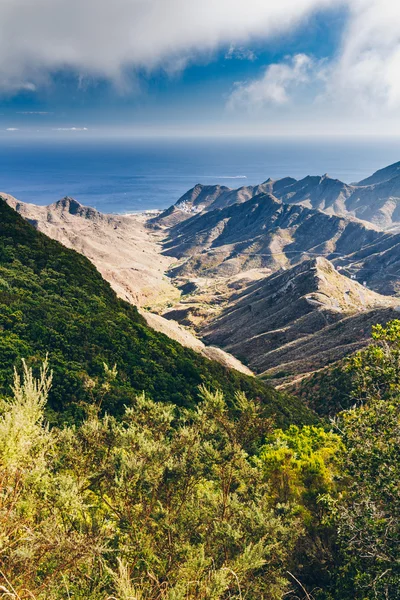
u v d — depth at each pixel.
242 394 11.89
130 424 11.77
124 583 5.93
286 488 15.23
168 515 9.38
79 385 27.78
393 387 13.41
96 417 12.02
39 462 6.58
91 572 6.98
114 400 27.88
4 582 5.48
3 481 5.96
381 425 13.00
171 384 34.12
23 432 6.15
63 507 7.25
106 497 10.63
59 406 26.27
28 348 30.16
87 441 10.45
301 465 15.87
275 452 16.55
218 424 11.74
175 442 11.01
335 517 12.83
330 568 13.70
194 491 11.12
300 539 13.68
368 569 11.49
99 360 32.53
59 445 10.11
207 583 6.84
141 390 31.67
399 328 14.03
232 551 9.50
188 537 9.12
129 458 10.01
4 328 31.88
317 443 23.52
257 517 10.17
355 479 13.77
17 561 5.74
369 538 11.45
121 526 8.98
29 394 6.50
